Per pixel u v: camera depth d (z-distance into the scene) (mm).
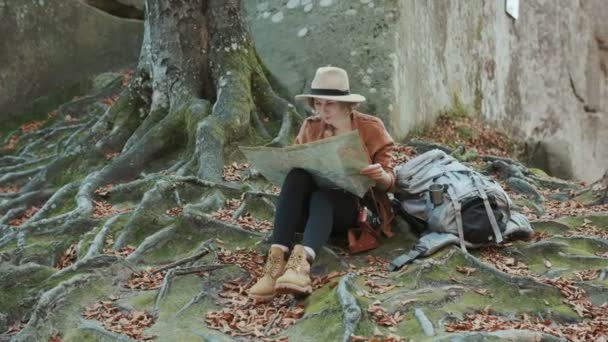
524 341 3623
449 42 10047
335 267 4527
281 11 9055
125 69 11742
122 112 7562
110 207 5977
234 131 6820
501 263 4609
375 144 4629
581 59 14750
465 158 7754
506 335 3607
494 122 11266
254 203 5590
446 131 9492
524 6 12680
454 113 10008
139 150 6703
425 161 4914
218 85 7293
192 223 5129
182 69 7348
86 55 11406
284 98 7953
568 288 4312
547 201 6426
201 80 7418
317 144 4211
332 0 8742
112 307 4320
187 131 6922
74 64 11281
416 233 4930
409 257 4512
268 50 9008
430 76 9438
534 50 12953
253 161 4520
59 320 4195
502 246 4805
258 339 3877
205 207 5504
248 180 6320
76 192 6207
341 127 4566
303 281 4062
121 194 6074
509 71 11992
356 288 4117
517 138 11898
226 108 6961
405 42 8672
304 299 4176
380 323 3846
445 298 4121
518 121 12156
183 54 7379
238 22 7605
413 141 8125
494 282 4305
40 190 6797
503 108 11664
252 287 4203
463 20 10492
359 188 4441
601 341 3750
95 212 5844
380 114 8281
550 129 13336
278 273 4203
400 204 4980
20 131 10336
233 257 4777
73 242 5367
